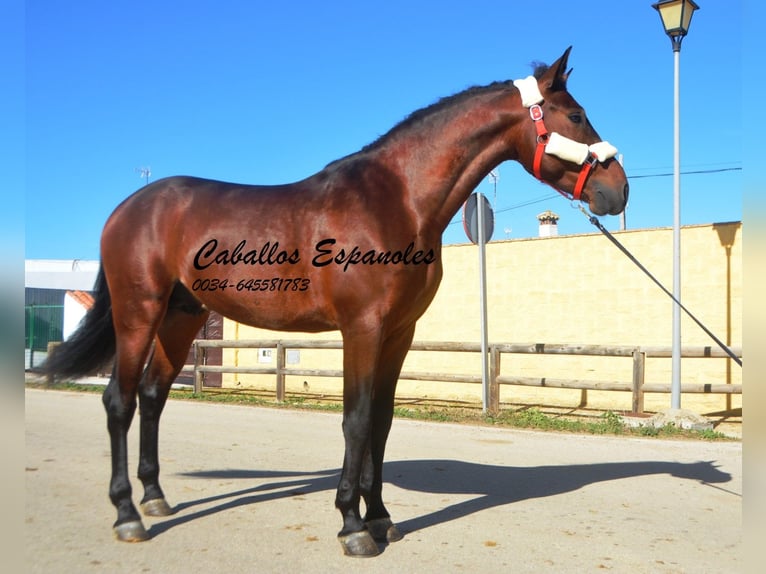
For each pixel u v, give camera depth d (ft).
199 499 16.39
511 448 23.81
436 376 33.73
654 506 16.39
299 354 46.50
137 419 31.14
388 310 12.60
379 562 12.27
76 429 27.07
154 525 14.20
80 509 15.30
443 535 13.91
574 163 13.35
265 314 13.67
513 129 13.62
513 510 15.87
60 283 90.53
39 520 14.39
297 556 12.50
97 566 11.78
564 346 30.78
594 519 15.21
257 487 17.71
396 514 15.42
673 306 28.40
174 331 15.61
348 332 12.64
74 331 15.30
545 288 38.11
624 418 29.09
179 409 34.37
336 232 12.83
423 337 42.27
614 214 13.44
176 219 14.46
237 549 12.83
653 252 34.86
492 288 39.91
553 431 27.37
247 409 34.40
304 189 13.83
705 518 15.44
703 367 33.24
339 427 28.45
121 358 14.15
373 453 13.67
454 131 13.34
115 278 14.42
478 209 31.71
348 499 12.57
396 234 12.72
